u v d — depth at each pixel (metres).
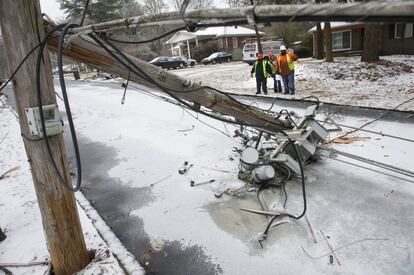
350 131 6.76
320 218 3.85
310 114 5.06
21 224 4.25
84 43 2.86
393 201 4.06
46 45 2.54
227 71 20.41
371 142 6.05
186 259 3.41
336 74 14.34
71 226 3.01
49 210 2.85
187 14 1.81
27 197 5.04
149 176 5.57
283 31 29.36
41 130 2.56
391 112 7.92
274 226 3.78
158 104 11.80
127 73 3.25
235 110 4.44
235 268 3.20
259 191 4.61
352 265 3.07
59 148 2.74
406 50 19.44
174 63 29.23
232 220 4.01
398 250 3.20
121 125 9.24
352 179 4.73
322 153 5.20
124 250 3.55
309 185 4.67
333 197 4.29
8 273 3.28
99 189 5.26
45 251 3.60
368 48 16.11
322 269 3.06
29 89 2.48
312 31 23.25
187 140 7.30
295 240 3.51
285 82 11.38
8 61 2.48
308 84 13.27
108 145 7.52
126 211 4.50
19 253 3.61
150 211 4.44
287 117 5.52
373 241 3.36
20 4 2.34
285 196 4.42
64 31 2.29
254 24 1.57
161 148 6.91
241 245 3.52
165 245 3.68
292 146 4.80
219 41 37.09
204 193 4.76
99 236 3.81
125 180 5.51
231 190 4.73
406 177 4.60
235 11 1.59
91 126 9.48
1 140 8.69
